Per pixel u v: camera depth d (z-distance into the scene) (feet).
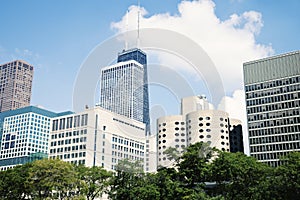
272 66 341.00
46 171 144.66
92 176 159.12
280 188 120.57
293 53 331.77
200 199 112.27
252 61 354.13
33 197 157.48
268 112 330.95
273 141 320.29
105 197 175.83
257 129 331.77
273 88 335.06
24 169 168.25
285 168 123.13
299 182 117.08
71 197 156.04
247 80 351.46
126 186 76.28
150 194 79.87
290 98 323.37
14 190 155.22
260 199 123.75
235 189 132.87
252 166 136.15
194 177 125.08
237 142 270.05
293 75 327.06
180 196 104.22
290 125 316.60
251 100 343.67
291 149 309.22
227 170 131.64
